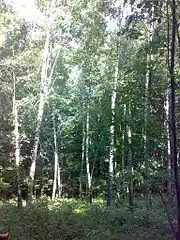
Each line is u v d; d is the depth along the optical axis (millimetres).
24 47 26656
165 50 10031
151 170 15508
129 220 15516
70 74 36250
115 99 20141
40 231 14203
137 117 12773
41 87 23875
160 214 16078
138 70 10375
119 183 26688
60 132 40375
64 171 42469
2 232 13656
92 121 33344
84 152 40250
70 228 14742
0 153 29547
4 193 32156
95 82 30562
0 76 25844
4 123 28703
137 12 9141
